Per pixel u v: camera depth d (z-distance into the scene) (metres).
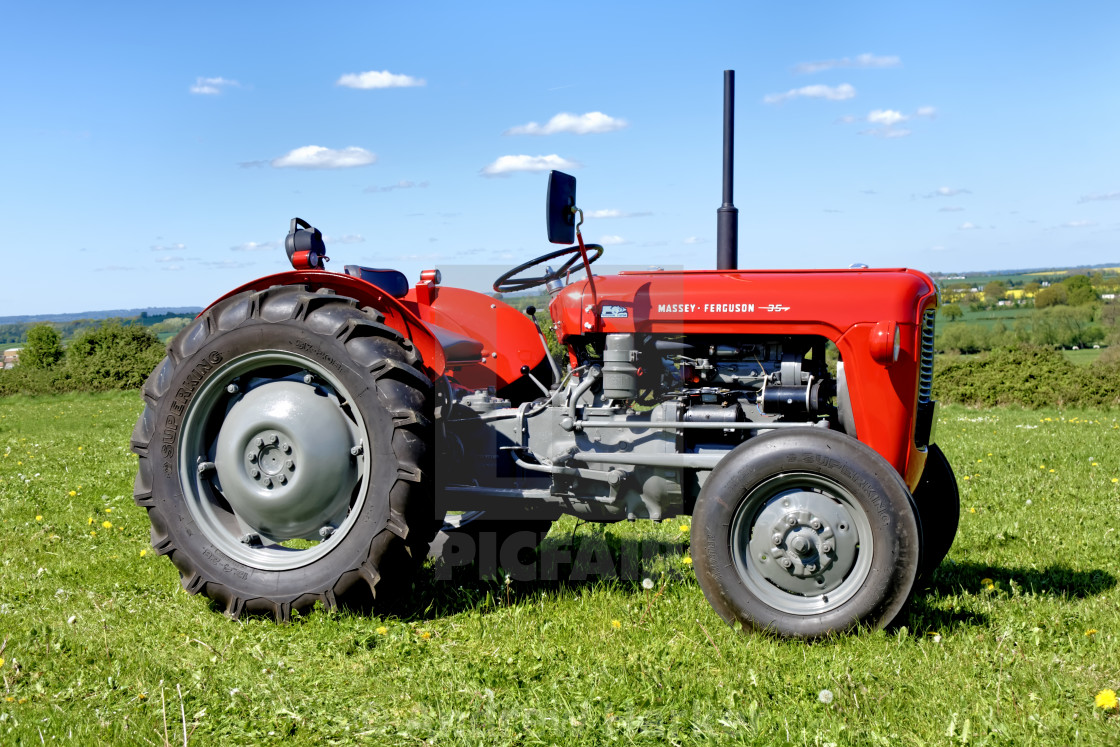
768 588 3.74
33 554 5.27
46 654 3.61
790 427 3.76
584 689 3.22
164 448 4.24
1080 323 44.91
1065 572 4.76
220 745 2.89
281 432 4.10
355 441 4.08
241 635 3.91
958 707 3.03
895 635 3.63
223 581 4.12
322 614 4.00
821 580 3.66
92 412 20.19
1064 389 18.28
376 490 3.96
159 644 3.78
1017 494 6.90
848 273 4.11
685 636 3.72
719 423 4.02
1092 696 3.12
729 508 3.71
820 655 3.46
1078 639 3.70
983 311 53.84
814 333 4.01
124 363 31.25
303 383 4.19
